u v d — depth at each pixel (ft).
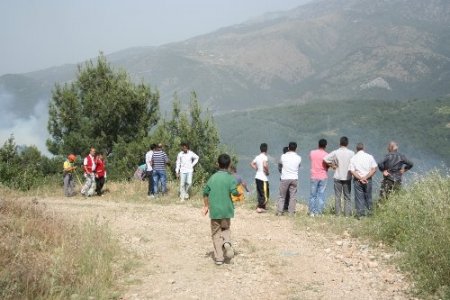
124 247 26.86
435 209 25.32
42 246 23.40
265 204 42.11
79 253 22.76
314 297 19.36
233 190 24.56
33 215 28.37
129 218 36.99
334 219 35.63
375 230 29.37
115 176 66.74
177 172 50.08
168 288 20.43
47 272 19.51
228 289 20.43
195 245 28.66
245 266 24.02
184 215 39.63
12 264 18.81
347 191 38.42
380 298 19.04
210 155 71.97
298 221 35.96
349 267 23.45
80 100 73.31
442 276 19.79
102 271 21.11
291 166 40.22
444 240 21.65
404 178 36.88
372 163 36.70
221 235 24.68
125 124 74.13
